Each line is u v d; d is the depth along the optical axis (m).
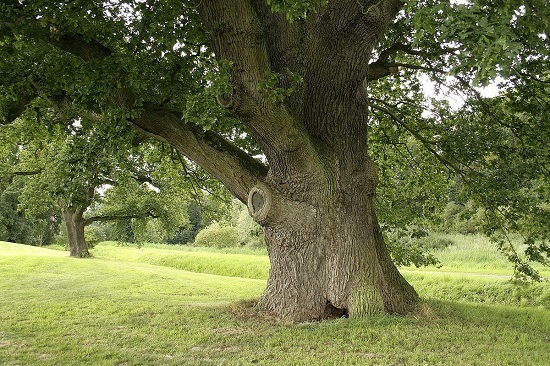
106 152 8.46
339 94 8.55
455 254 22.86
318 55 8.47
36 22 6.98
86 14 7.68
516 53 4.09
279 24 8.70
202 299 13.35
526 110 10.16
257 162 9.20
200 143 8.70
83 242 27.42
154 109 8.68
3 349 7.00
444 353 6.28
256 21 7.13
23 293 13.78
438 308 9.76
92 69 7.77
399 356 6.09
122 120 7.72
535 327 8.86
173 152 13.46
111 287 16.23
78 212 26.98
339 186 8.53
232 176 8.74
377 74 10.12
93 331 8.05
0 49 7.95
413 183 13.79
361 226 8.52
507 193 10.31
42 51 8.66
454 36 4.57
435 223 13.20
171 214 28.59
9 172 24.70
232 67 7.07
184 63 9.41
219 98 7.02
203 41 9.48
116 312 9.83
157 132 8.62
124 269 21.45
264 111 7.20
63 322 8.89
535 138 10.22
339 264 8.30
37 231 52.81
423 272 18.86
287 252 8.59
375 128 13.49
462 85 10.64
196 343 7.11
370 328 7.42
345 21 8.13
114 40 8.89
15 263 21.67
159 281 17.95
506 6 4.49
